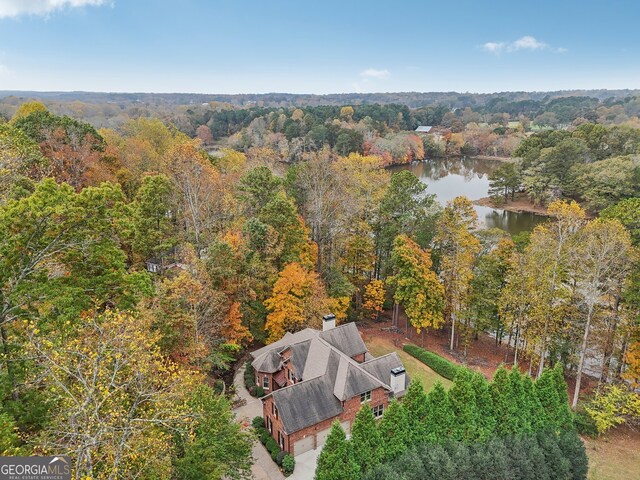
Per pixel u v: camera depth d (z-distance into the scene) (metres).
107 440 15.73
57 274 22.22
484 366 45.88
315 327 42.69
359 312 54.81
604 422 33.06
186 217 50.03
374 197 65.12
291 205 49.25
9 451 14.67
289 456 30.17
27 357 16.78
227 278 40.19
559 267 40.00
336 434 24.23
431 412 27.28
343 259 54.88
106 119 155.00
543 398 30.31
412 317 47.59
